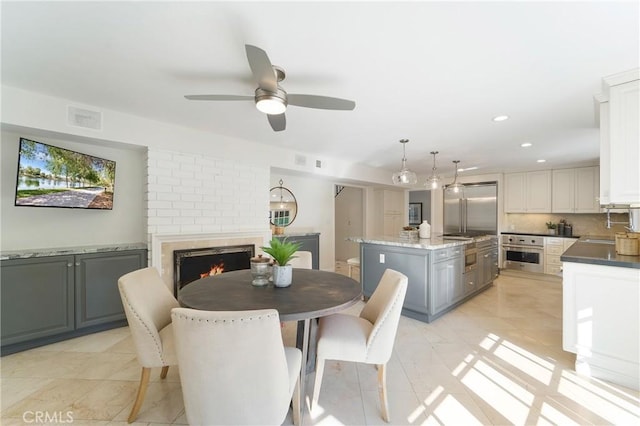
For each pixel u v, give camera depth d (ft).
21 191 7.77
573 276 7.34
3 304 7.75
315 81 7.06
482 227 21.08
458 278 12.23
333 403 6.06
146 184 10.35
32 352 8.12
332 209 20.20
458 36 5.28
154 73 6.77
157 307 6.32
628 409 5.84
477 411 5.80
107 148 10.32
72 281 8.83
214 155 11.74
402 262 11.47
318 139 12.45
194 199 11.22
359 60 6.12
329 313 5.09
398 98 8.07
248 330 3.79
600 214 18.03
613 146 6.71
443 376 7.07
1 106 7.48
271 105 5.98
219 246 11.83
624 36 5.21
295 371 4.99
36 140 8.84
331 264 20.08
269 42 5.51
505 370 7.36
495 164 17.85
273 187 16.92
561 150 14.11
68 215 9.70
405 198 24.61
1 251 8.54
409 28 5.07
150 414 5.66
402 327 10.25
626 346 6.63
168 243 10.54
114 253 9.61
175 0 4.44
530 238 19.07
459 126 10.53
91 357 7.88
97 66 6.48
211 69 6.59
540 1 4.38
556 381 6.85
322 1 4.44
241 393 3.95
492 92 7.67
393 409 5.86
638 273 6.49
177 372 7.19
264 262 6.62
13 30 5.17
